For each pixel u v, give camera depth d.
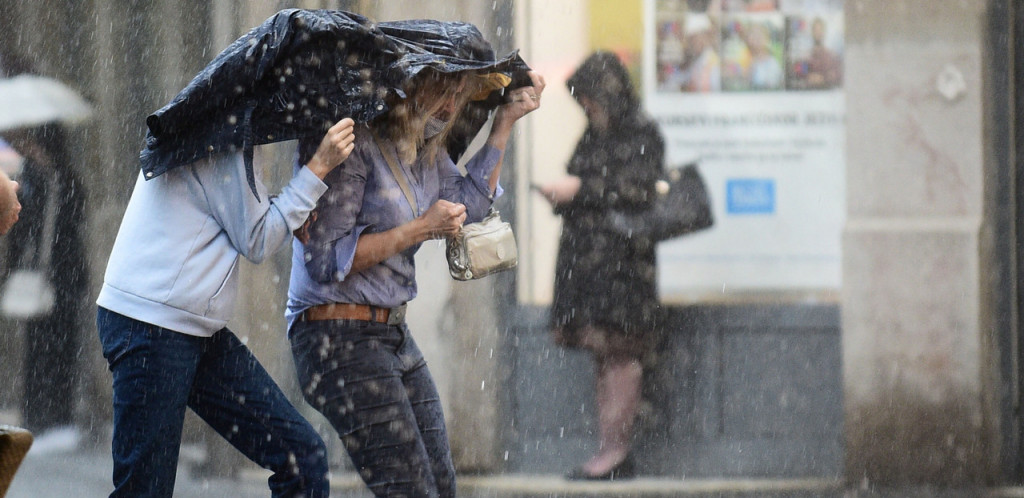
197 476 26.88
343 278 15.62
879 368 25.78
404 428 16.06
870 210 25.67
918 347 25.73
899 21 25.53
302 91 15.34
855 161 25.62
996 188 25.61
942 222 25.66
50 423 28.42
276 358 27.06
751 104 25.62
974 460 25.75
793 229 25.75
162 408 15.58
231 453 26.92
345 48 15.39
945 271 25.67
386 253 15.80
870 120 25.61
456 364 26.22
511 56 15.87
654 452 25.70
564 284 25.75
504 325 26.11
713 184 25.64
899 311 25.73
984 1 25.47
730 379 25.72
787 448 25.86
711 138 25.61
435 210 15.97
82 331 28.58
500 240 17.27
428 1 26.09
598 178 25.56
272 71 15.36
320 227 15.70
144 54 28.20
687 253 25.67
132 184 28.50
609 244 25.58
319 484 16.73
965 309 25.70
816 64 25.62
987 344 25.67
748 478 25.75
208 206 15.75
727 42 25.61
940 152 25.59
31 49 28.56
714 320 25.69
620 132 25.56
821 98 25.62
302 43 15.27
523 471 26.16
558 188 25.66
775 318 25.72
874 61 25.58
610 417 25.69
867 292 25.70
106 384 28.52
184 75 28.02
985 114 25.59
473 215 17.70
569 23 25.70
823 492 24.89
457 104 16.58
